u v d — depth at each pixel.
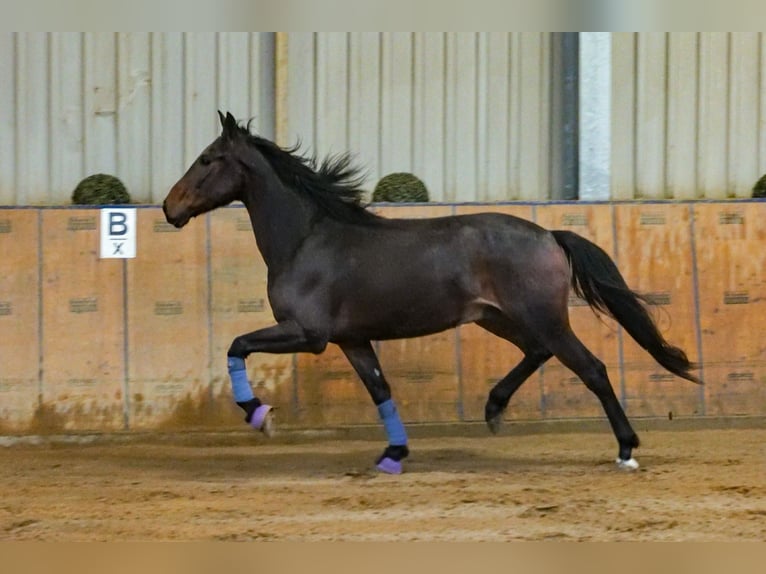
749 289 12.38
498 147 13.81
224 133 9.57
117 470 10.14
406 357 12.12
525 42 13.77
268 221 9.47
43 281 11.96
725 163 13.84
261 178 9.49
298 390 12.05
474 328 12.17
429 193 13.76
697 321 12.34
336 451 11.22
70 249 12.00
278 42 13.62
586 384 9.31
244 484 9.23
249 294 12.12
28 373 11.87
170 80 13.67
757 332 12.36
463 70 13.77
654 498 8.28
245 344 9.16
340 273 9.22
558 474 9.44
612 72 13.78
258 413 9.08
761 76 13.88
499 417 9.88
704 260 12.37
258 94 13.72
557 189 13.80
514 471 9.66
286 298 9.29
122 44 13.64
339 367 12.06
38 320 11.93
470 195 13.77
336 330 9.30
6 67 13.56
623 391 12.21
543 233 9.29
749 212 12.43
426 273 9.16
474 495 8.52
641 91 13.81
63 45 13.61
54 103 13.61
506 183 13.80
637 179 13.84
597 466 9.83
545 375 12.15
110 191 12.95
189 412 11.98
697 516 7.68
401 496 8.53
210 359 12.03
